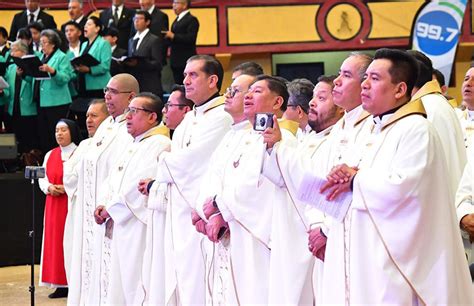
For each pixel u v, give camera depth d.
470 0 20.45
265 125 6.58
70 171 11.09
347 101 6.36
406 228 5.63
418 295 5.64
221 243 7.36
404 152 5.68
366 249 5.75
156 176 8.77
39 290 12.44
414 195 5.61
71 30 15.12
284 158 6.47
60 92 14.94
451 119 7.23
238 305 7.11
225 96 7.73
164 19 15.83
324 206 5.94
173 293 8.34
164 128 9.13
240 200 7.09
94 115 10.75
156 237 8.54
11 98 15.62
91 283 9.53
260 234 7.04
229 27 20.64
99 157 9.77
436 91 7.38
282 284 6.80
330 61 21.58
